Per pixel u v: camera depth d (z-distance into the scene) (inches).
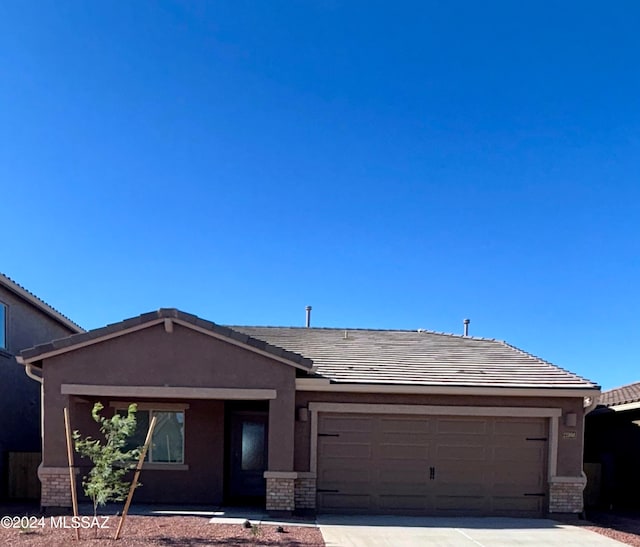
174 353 483.5
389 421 513.0
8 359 635.5
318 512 496.4
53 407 474.6
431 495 507.5
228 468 574.9
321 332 721.6
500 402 512.4
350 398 507.2
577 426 511.2
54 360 479.8
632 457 661.3
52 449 469.7
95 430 542.6
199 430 557.3
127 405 551.2
